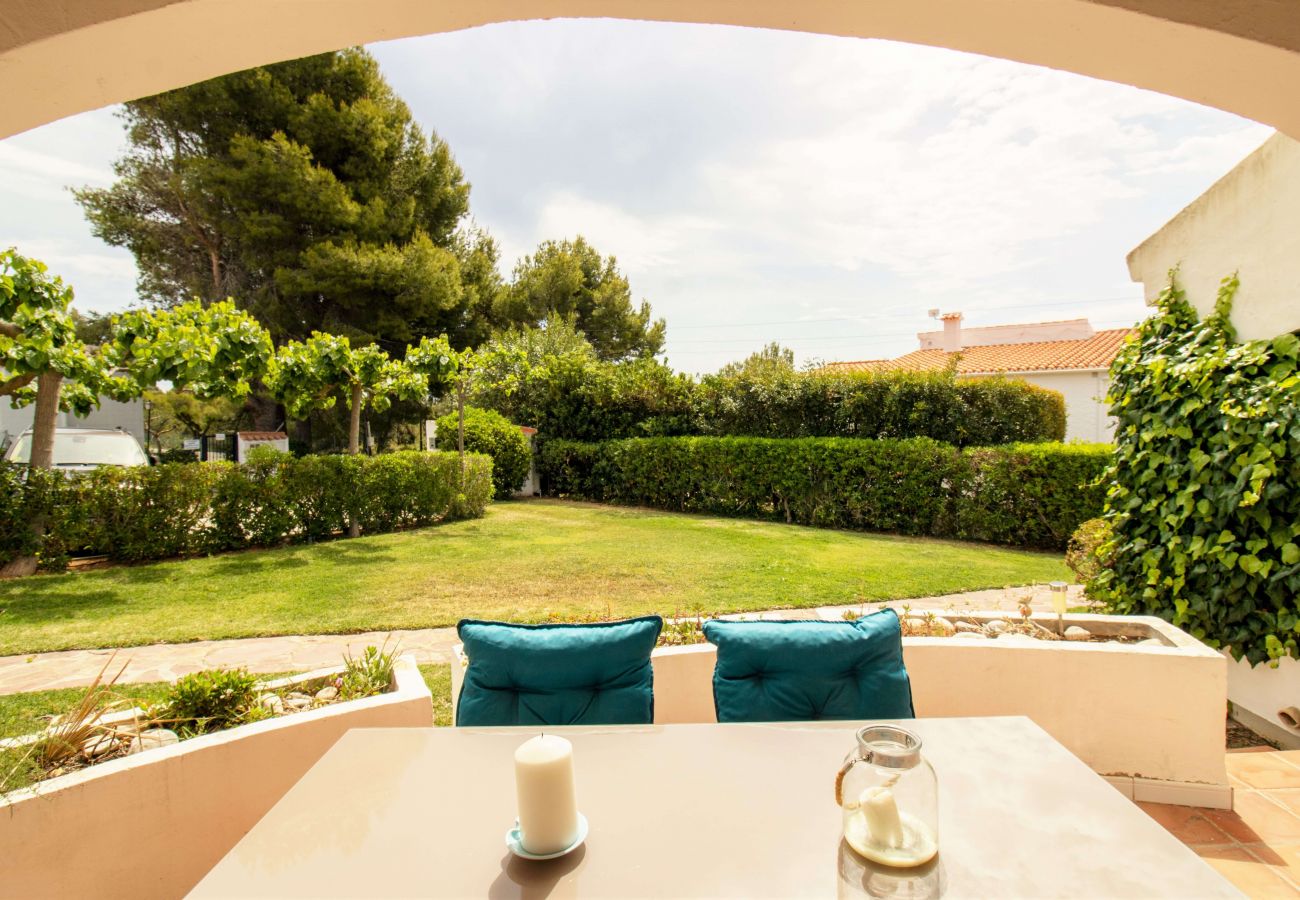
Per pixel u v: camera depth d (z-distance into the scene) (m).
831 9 1.35
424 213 18.88
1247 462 3.29
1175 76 1.45
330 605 5.51
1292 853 2.39
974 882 1.18
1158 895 1.15
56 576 6.60
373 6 1.23
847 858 1.25
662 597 5.70
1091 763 2.74
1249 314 3.49
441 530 9.47
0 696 3.64
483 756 1.68
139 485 7.24
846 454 9.67
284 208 16.28
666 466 11.76
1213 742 2.65
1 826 1.77
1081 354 17.02
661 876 1.20
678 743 1.73
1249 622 3.38
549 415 14.25
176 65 1.28
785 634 2.10
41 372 6.49
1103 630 3.25
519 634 2.07
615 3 1.33
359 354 9.32
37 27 1.11
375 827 1.37
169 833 2.01
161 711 2.44
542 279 24.30
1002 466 8.45
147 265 17.19
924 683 2.79
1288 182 3.27
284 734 2.18
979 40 1.43
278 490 8.15
